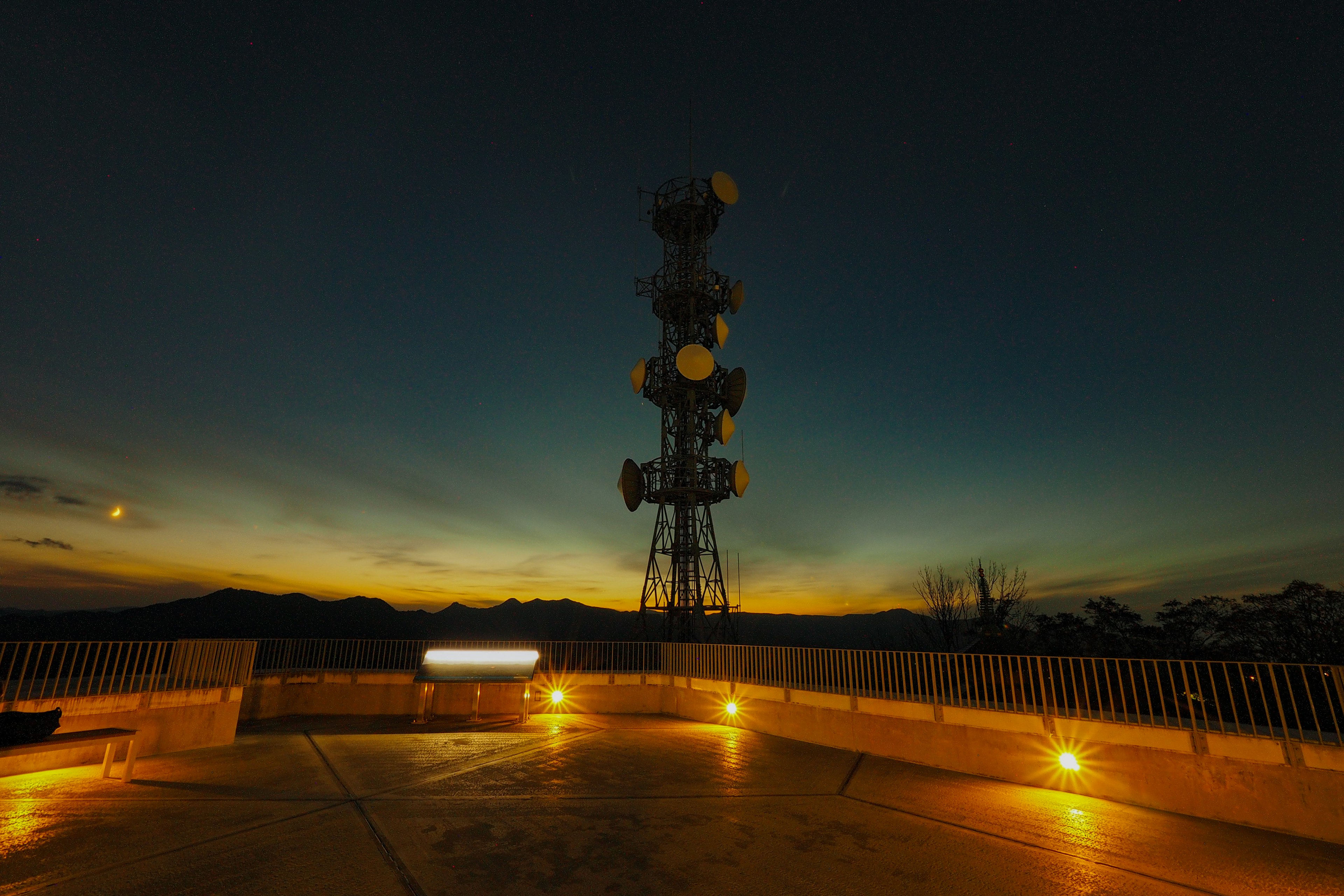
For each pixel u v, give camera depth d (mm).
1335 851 6559
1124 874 5922
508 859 5902
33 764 8297
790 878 5645
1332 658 22172
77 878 5152
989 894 5426
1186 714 10461
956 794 8586
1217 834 7055
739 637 23828
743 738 12289
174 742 9961
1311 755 7059
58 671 8977
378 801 7598
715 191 25172
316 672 14555
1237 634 24984
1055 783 8906
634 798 8023
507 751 10633
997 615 27859
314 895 5020
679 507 24031
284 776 8609
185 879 5223
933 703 10383
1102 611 27406
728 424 23125
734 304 24969
